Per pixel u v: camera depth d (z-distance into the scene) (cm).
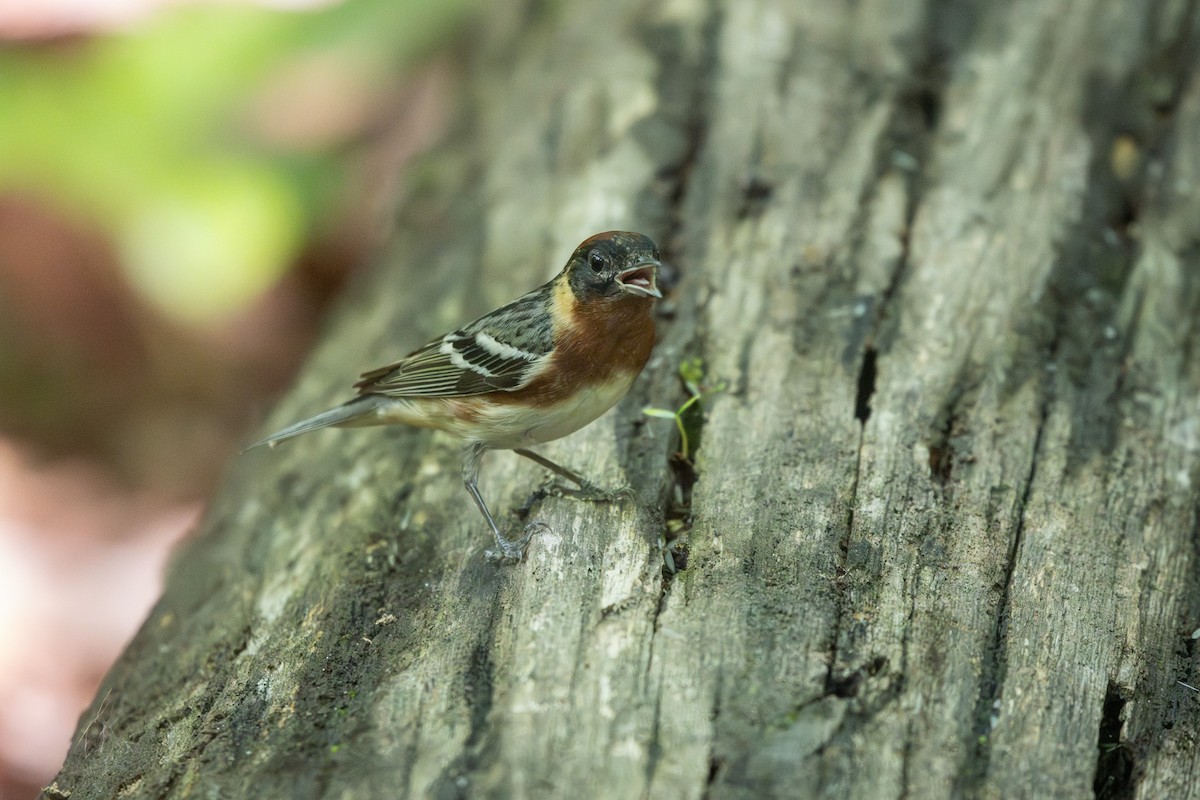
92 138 1484
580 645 753
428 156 1538
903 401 973
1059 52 1399
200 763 738
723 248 1157
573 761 666
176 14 1519
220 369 1789
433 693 741
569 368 862
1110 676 770
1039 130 1291
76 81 1495
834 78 1365
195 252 1503
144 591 1530
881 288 1095
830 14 1459
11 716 1350
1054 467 931
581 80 1438
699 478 908
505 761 669
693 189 1244
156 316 1738
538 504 910
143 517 1664
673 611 775
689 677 718
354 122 1672
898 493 885
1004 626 791
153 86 1502
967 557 838
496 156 1410
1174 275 1164
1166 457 966
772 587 795
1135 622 814
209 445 1758
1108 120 1326
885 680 728
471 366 880
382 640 813
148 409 1789
